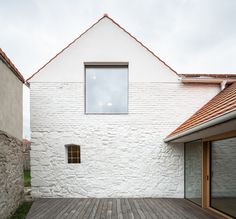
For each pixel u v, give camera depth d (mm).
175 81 6324
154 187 6016
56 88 6168
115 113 6320
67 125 6094
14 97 4836
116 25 6344
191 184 5766
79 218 4324
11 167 4539
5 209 4094
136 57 6324
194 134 4664
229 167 4496
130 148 6086
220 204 4727
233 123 3244
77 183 5980
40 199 5793
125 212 4695
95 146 6059
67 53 6234
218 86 6402
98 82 6469
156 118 6207
